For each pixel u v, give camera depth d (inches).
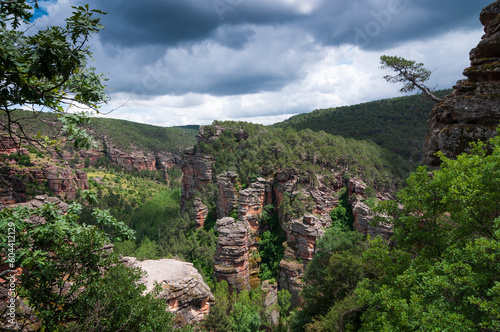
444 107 840.3
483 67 785.6
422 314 501.0
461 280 479.5
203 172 6067.9
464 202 572.7
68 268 505.4
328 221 4008.4
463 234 626.2
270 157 5118.1
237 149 6565.0
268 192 4640.8
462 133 770.8
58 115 318.0
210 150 6210.6
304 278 1768.0
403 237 740.0
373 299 636.1
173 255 4375.0
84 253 514.0
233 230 3356.3
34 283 437.1
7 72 266.8
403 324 513.3
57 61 269.1
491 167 557.6
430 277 542.9
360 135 7116.1
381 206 791.7
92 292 527.2
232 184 4972.9
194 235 4992.6
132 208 7436.0
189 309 1581.0
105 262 563.2
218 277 3292.3
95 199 426.0
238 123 7455.7
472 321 469.4
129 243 4532.5
